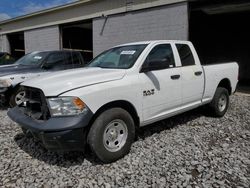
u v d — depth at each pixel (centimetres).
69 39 1873
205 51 1638
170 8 1000
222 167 361
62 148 341
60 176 343
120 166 367
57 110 345
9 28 2088
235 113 654
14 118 399
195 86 522
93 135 358
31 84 387
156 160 383
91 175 344
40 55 810
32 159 393
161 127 533
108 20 1249
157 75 440
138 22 1119
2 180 334
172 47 492
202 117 610
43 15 1681
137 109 411
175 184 320
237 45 1509
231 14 1378
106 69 431
